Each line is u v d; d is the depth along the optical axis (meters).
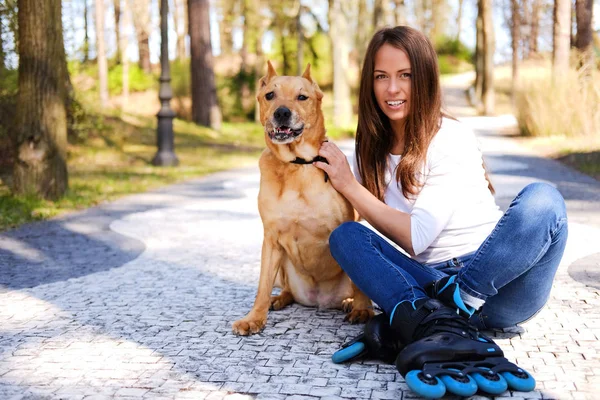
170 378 2.48
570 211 6.39
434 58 2.77
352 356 2.59
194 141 16.47
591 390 2.27
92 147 12.88
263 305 3.15
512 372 2.23
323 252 3.15
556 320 3.11
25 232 6.06
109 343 2.93
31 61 7.44
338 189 2.88
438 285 2.49
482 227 2.77
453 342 2.22
